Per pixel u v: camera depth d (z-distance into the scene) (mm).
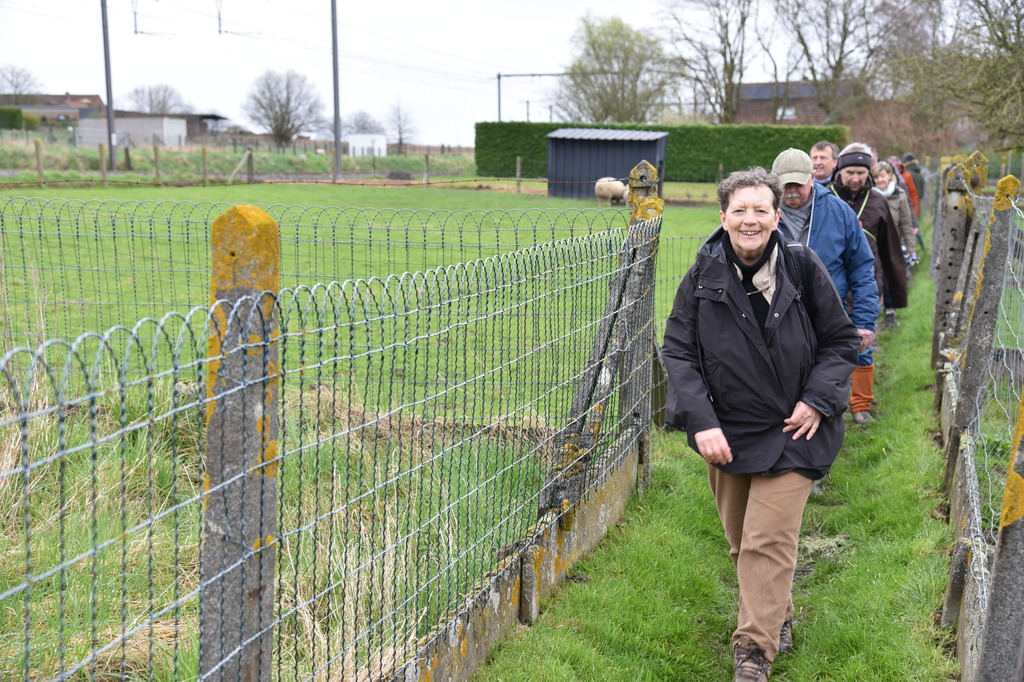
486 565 3477
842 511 4910
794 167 5344
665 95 48531
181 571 3365
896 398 6898
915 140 32438
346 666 2723
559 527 3926
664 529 4602
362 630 2926
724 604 4090
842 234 5484
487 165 36438
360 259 10844
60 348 6188
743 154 34062
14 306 7164
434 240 12820
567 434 4000
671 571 4164
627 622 3697
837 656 3510
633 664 3453
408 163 50000
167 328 6961
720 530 4781
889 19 35281
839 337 3367
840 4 40375
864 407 6375
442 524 3283
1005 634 2430
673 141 34500
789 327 3283
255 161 41781
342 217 16078
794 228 5461
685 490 5113
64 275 6699
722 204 3346
